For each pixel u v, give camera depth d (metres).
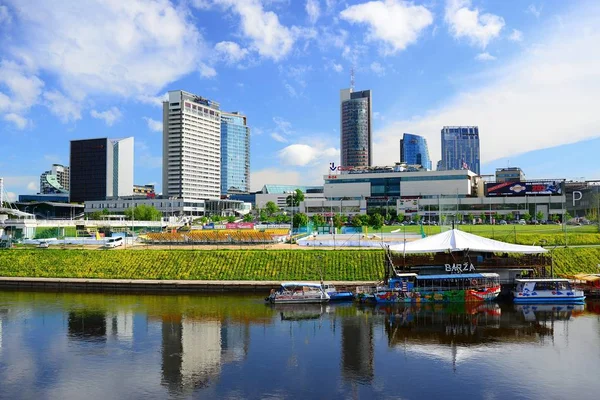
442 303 90.62
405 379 54.34
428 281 93.00
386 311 85.31
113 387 52.88
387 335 70.81
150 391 51.78
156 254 124.50
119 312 86.12
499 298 94.69
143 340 69.56
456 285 92.19
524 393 50.44
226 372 56.91
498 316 80.69
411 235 162.38
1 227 181.25
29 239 158.00
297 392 51.12
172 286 106.62
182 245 143.00
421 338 69.12
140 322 79.25
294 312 85.19
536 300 90.25
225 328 75.38
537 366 57.75
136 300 96.50
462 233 102.38
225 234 145.38
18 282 113.88
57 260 125.69
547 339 67.88
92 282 110.19
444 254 101.50
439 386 52.38
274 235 144.38
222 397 50.03
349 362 59.81
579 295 90.38
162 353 63.88
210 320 80.06
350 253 116.12
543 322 76.50
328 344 66.88
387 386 52.50
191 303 93.00
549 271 106.19
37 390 52.31
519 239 132.88
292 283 94.62
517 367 57.53
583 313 82.19
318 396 50.09
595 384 52.47
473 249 95.69
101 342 68.75
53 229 195.00
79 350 65.38
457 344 66.25
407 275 93.44
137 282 108.69
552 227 191.75
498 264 98.38
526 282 91.00
